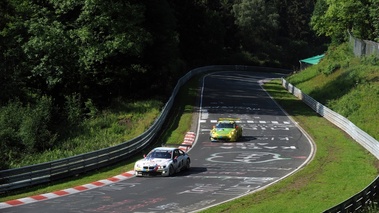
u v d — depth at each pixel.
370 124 143.38
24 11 195.88
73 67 198.50
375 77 186.75
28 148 142.12
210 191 83.81
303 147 131.00
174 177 97.12
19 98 190.50
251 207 72.38
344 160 110.62
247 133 154.62
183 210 70.31
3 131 145.50
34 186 87.75
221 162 113.81
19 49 196.62
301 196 80.25
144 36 199.00
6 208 71.19
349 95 180.62
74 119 172.75
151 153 103.25
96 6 195.12
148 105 191.25
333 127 158.62
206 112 193.38
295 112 193.50
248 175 98.62
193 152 126.62
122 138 148.25
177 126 164.25
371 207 70.25
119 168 106.50
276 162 112.50
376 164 107.44
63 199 77.44
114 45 191.38
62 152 134.25
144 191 83.75
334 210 57.88
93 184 90.00
